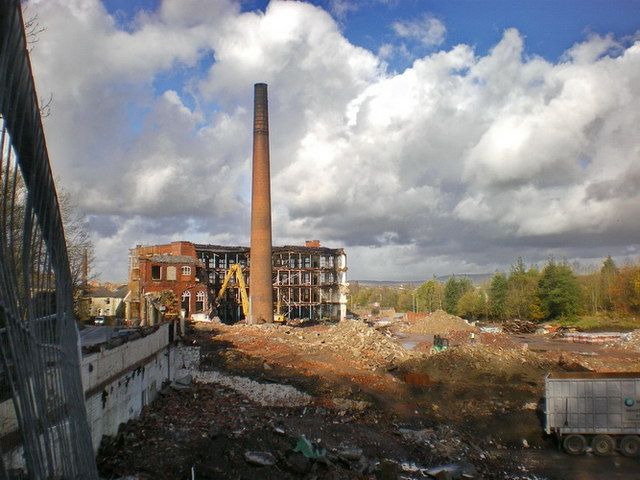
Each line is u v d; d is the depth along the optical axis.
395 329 74.38
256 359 33.81
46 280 7.05
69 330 8.27
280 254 90.81
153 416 18.00
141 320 39.62
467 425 24.27
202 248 81.62
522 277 94.31
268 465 15.33
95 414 13.87
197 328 50.56
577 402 21.94
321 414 23.36
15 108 5.25
